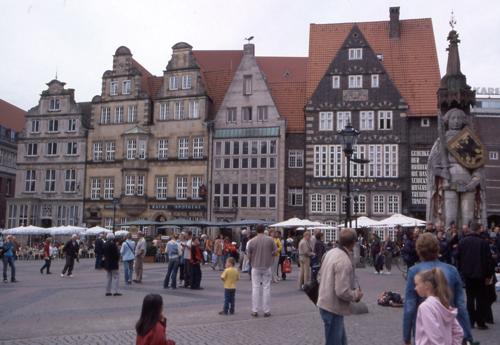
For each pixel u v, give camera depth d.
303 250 21.05
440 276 6.04
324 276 8.14
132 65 61.12
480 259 12.11
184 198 57.06
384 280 25.38
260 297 14.95
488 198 64.44
